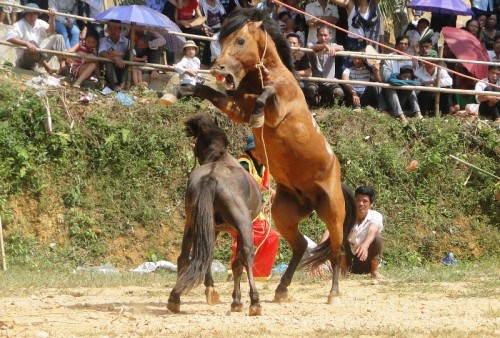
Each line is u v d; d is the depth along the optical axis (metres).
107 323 9.37
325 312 10.73
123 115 18.70
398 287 13.76
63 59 19.80
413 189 19.70
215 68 10.56
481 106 21.22
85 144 18.16
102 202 17.94
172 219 18.25
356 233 15.49
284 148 11.12
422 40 20.84
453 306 11.16
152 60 20.11
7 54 19.84
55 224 17.52
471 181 20.11
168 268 16.88
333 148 19.52
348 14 20.75
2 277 14.41
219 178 10.14
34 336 8.43
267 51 10.84
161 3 20.41
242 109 10.86
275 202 12.05
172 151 18.67
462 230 19.52
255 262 13.84
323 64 19.92
